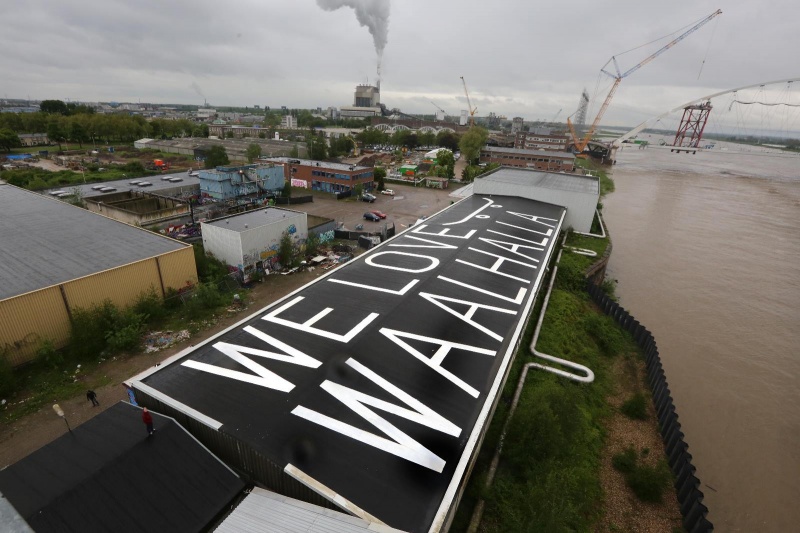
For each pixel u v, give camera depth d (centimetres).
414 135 14875
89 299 2433
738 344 3241
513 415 1922
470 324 2155
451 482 1256
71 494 1102
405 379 1700
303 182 7119
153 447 1282
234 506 1234
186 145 10850
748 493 1938
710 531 1523
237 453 1375
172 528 1112
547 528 1333
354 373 1708
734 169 16625
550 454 1716
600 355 2783
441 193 7388
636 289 4197
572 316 3084
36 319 2206
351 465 1294
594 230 5247
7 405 1930
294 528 1116
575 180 6119
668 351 3089
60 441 1276
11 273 2394
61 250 2761
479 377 1759
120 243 2948
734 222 7181
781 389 2723
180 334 2547
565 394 1950
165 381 1603
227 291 3109
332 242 4334
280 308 2172
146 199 4716
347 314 2138
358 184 6569
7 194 4056
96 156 9119
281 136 16338
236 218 3631
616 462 1912
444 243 3306
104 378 2150
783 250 5653
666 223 6906
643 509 1706
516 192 5184
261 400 1533
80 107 15662
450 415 1535
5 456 1667
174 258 2866
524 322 2245
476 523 1484
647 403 2358
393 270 2722
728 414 2458
